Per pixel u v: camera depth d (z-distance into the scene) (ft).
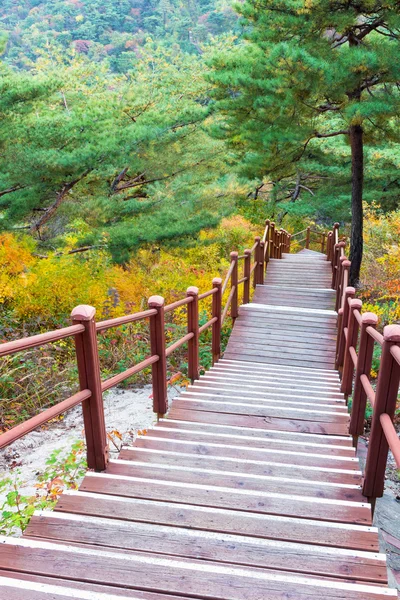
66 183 36.50
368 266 40.91
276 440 11.78
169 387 21.06
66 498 8.27
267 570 6.58
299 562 6.68
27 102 34.19
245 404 14.70
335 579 6.43
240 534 7.52
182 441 11.28
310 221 86.48
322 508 8.25
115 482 8.91
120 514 7.93
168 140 41.14
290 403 15.15
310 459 10.66
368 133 40.29
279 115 37.58
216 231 51.88
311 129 38.81
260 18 37.47
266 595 5.91
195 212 40.86
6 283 28.22
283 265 45.11
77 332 8.45
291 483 9.24
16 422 17.88
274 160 43.39
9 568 6.32
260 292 35.09
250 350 24.62
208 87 49.55
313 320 27.63
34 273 29.60
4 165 32.35
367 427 16.89
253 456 10.84
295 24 35.06
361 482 9.63
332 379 19.71
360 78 33.45
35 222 39.99
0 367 20.13
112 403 19.47
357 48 33.55
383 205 65.57
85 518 7.63
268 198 87.35
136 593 5.96
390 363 8.17
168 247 39.81
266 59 36.83
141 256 39.14
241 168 47.91
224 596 5.90
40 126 33.91
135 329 26.81
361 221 39.99
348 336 15.43
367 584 6.35
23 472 14.08
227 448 11.03
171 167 42.83
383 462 8.63
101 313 29.07
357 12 34.37
